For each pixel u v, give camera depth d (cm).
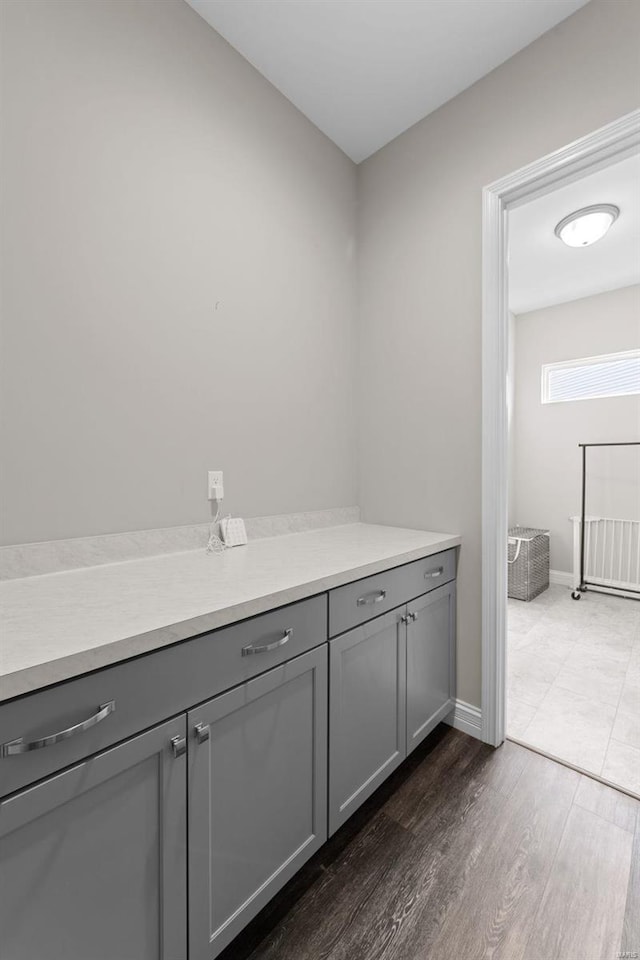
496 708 174
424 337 196
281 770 107
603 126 143
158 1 143
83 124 125
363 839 130
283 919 107
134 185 137
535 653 262
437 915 107
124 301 135
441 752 171
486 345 173
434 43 162
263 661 101
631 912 107
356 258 225
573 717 194
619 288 381
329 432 209
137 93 137
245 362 171
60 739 66
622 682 226
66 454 123
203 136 156
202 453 157
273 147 181
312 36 161
